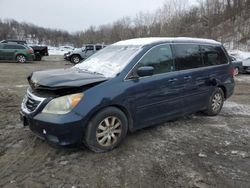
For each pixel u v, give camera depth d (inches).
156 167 147.7
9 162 149.1
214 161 157.3
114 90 161.5
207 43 238.7
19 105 272.5
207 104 237.5
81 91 152.5
